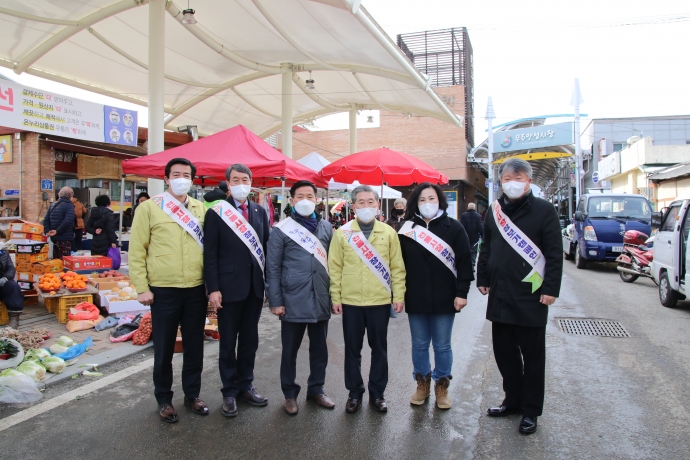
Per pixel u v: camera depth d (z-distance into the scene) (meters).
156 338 3.63
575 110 19.89
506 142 21.92
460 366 4.95
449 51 30.33
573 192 21.19
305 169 8.44
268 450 3.17
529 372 3.46
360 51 9.98
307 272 3.77
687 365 4.94
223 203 3.81
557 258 3.40
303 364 4.96
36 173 11.02
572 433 3.46
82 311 6.07
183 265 3.64
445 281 3.80
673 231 7.68
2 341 4.36
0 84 6.86
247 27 9.72
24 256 7.03
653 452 3.18
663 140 30.52
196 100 13.95
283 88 12.43
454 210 27.70
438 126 27.80
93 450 3.15
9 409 3.76
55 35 9.44
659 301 8.48
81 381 4.38
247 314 3.91
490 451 3.19
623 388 4.32
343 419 3.65
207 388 4.27
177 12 8.95
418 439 3.34
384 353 3.84
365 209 3.78
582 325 6.67
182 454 3.12
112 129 8.45
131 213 12.47
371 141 28.75
